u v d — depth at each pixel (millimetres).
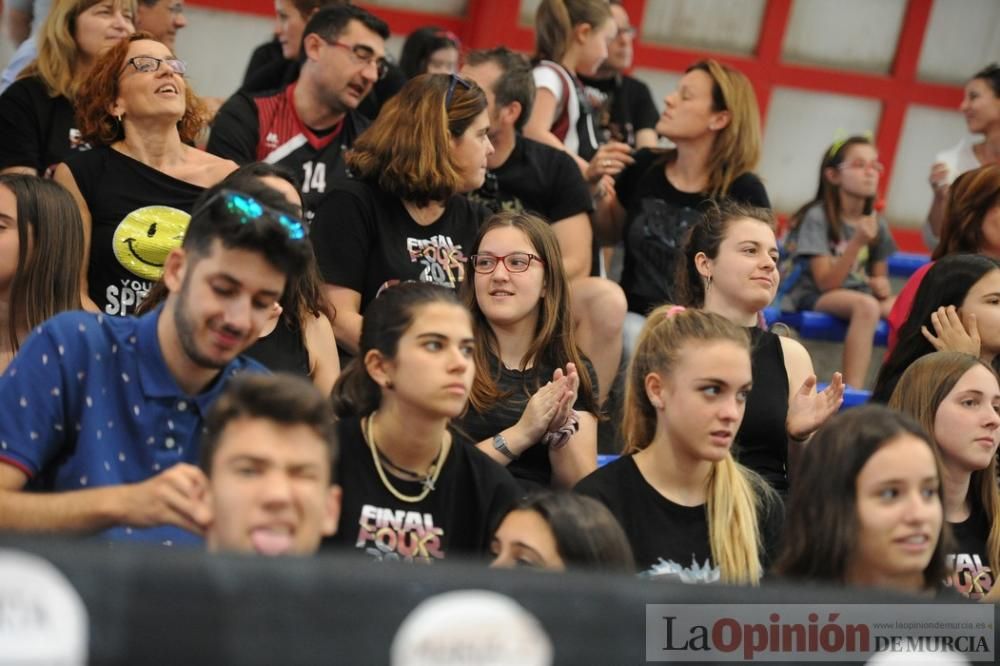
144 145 12195
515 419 10945
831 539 7426
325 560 3988
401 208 12695
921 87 25094
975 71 25359
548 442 10508
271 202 7348
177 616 3867
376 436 8359
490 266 11117
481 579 4074
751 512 9172
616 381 14086
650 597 4246
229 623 3893
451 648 4004
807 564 7523
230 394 6371
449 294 8430
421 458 8336
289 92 14633
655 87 24141
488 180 14398
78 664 3791
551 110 16797
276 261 7238
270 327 10188
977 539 10211
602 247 17047
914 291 14031
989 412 10039
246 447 6195
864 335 17125
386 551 8141
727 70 15586
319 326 10922
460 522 8422
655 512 9016
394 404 8266
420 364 8125
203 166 12453
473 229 13039
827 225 17875
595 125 18734
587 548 7230
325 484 6355
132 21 14031
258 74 16844
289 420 6254
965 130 25531
